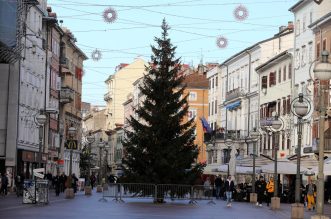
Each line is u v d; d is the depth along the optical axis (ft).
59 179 193.47
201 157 395.14
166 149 165.17
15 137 218.38
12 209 114.83
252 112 312.91
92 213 107.45
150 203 152.25
